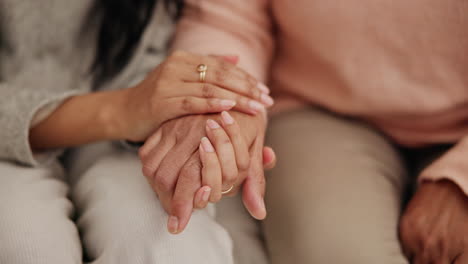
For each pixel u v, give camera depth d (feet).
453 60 3.32
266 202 3.43
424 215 3.15
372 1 3.33
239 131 2.96
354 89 3.57
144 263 2.88
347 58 3.51
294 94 3.87
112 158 3.30
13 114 3.18
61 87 3.79
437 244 3.08
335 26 3.46
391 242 3.16
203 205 2.88
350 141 3.59
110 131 3.22
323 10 3.45
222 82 3.11
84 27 3.80
